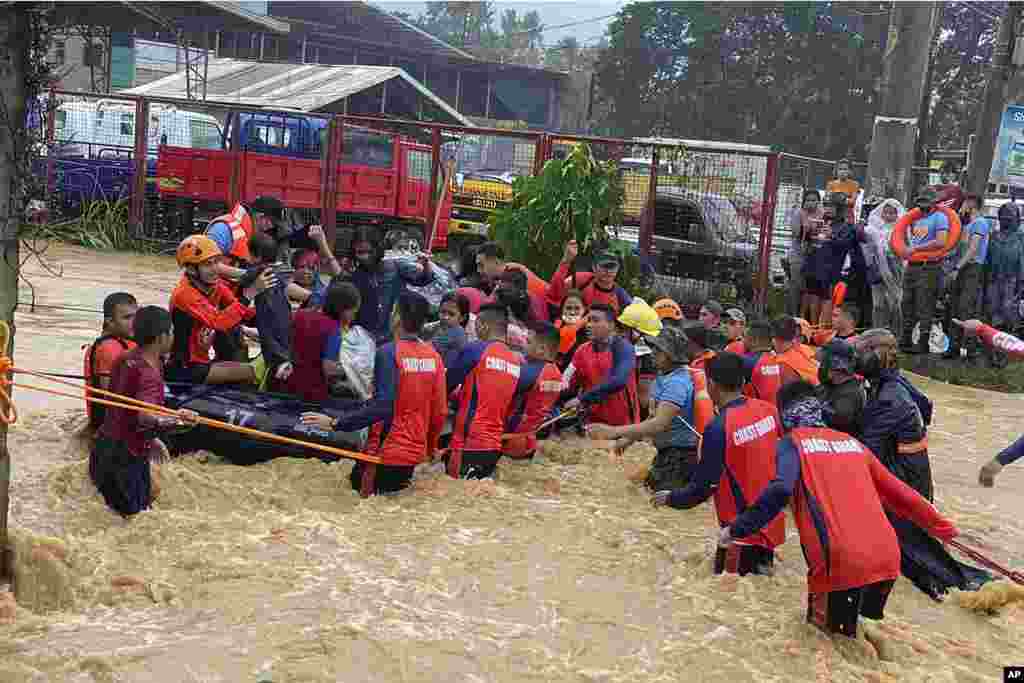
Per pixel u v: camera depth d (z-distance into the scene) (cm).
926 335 1553
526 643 495
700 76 4697
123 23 2922
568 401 890
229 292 830
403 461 685
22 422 788
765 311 1493
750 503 575
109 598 514
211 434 732
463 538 628
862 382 573
